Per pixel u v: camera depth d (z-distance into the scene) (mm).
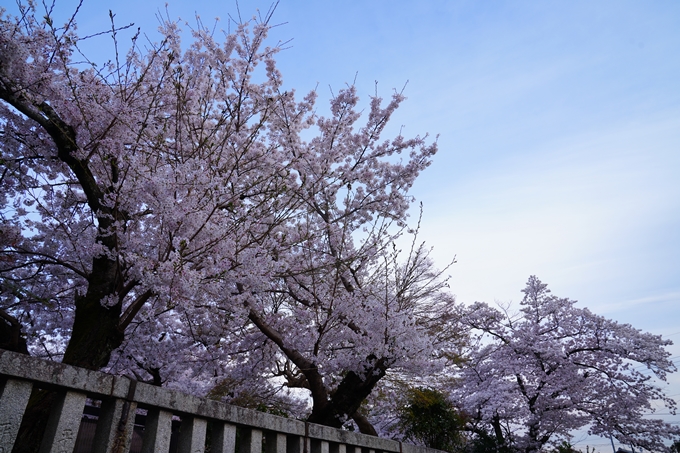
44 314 8367
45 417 4621
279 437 4707
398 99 10281
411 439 11523
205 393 12148
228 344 10125
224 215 6574
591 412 14602
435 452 7367
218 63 8852
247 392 11617
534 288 16453
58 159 7008
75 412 3031
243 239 6949
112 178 6598
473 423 14625
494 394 13977
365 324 7617
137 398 3395
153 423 3562
